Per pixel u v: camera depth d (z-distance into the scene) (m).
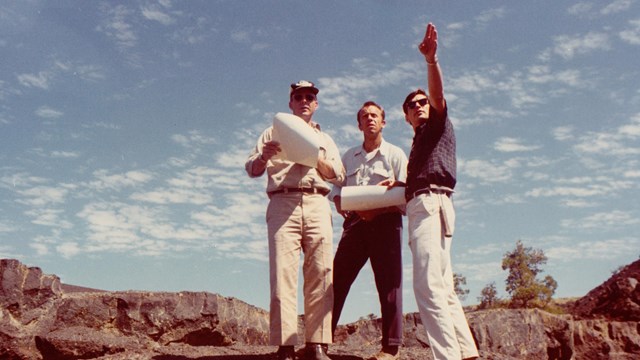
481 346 7.67
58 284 6.03
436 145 4.02
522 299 35.62
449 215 3.94
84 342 5.44
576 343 12.77
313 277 4.18
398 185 4.53
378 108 5.04
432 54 3.74
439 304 3.73
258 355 4.77
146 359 4.77
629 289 13.55
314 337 4.10
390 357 4.48
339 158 4.52
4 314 5.48
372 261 4.72
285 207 4.19
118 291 6.50
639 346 12.45
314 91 4.49
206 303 6.32
